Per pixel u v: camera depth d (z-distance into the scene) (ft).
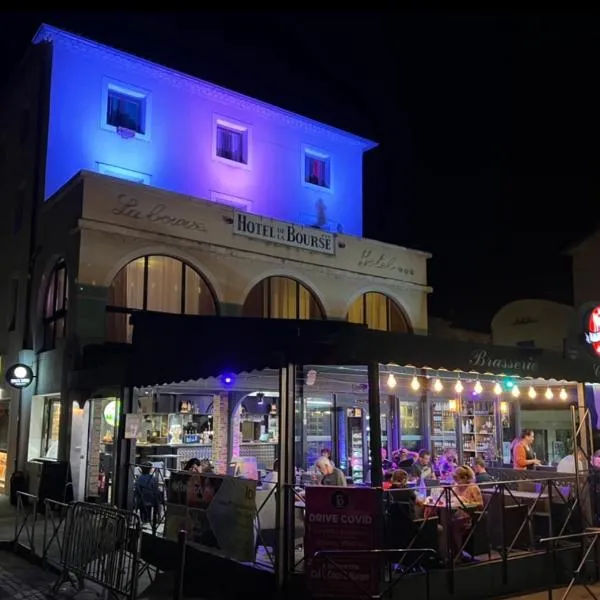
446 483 35.17
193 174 69.31
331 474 33.50
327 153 81.76
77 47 62.64
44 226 58.65
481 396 50.96
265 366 27.20
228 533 27.84
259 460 50.42
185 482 31.14
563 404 54.80
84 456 49.19
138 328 36.76
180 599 22.21
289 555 25.50
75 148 61.62
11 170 67.72
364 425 49.80
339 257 68.23
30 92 65.00
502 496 29.63
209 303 59.41
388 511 27.35
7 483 57.93
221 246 59.41
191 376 31.24
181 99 69.77
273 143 76.59
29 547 34.60
